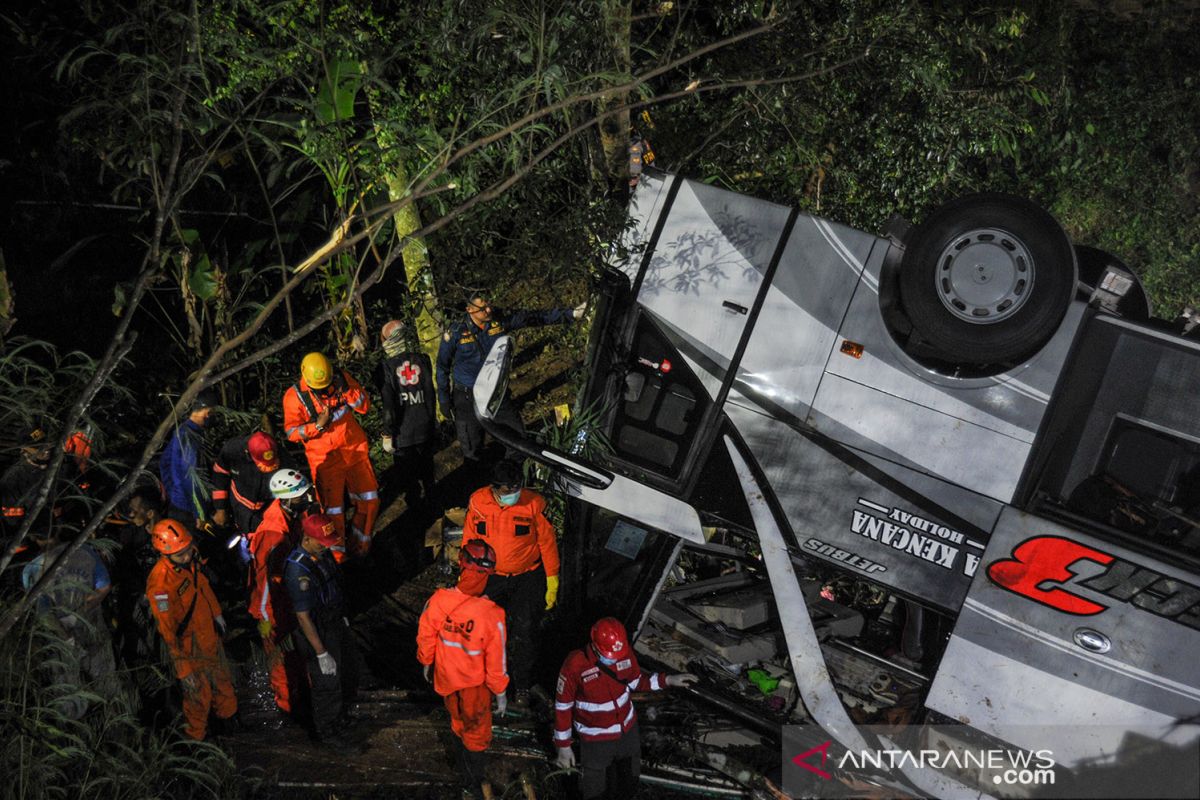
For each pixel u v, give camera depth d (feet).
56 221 28.40
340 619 18.65
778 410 17.62
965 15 25.70
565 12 19.57
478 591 16.63
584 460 18.97
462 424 25.43
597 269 20.71
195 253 27.02
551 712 19.47
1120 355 15.60
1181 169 34.37
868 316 17.07
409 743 18.81
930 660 19.71
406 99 22.99
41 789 14.34
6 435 16.58
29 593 12.16
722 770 18.07
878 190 25.12
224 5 21.75
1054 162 31.73
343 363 30.04
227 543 23.79
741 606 20.99
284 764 18.16
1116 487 15.69
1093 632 15.52
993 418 16.22
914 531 16.76
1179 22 33.96
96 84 18.63
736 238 18.07
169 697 18.56
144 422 25.55
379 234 26.63
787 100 23.44
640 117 25.63
